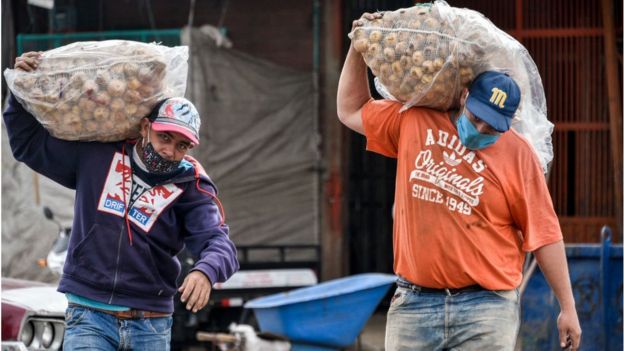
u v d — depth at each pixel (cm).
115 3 1673
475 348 531
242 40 1625
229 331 1190
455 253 527
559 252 538
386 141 564
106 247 519
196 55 1473
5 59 1636
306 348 1044
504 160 530
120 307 523
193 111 518
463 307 532
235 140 1527
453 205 528
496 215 530
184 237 540
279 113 1566
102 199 523
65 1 1666
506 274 533
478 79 517
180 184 528
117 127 520
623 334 949
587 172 1634
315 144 1586
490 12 1650
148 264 525
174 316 1279
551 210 538
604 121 1630
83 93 512
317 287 1137
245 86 1540
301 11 1617
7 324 723
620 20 1620
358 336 1161
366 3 1675
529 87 550
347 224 1639
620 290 953
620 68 1623
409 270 543
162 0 1656
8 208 1419
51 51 523
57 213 1430
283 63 1617
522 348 952
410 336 546
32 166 539
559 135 1641
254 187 1544
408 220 540
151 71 516
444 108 538
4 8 1648
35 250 1413
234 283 1377
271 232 1554
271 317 1058
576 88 1634
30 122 530
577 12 1633
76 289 520
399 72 531
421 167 535
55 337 752
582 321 959
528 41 1642
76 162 533
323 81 1609
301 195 1577
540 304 952
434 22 525
